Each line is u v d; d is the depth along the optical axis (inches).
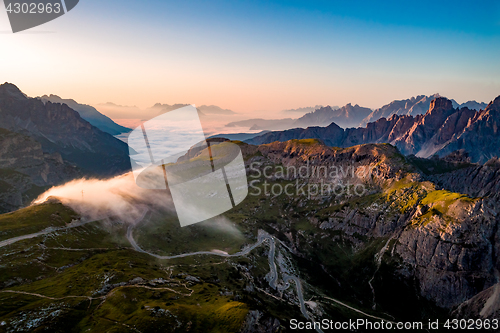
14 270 6407.5
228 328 5334.6
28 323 4793.3
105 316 5211.6
